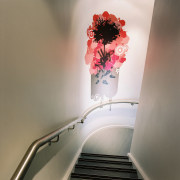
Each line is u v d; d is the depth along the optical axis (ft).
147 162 8.39
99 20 12.94
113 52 14.73
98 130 16.80
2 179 3.44
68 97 9.07
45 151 5.97
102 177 9.33
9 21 3.55
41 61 5.31
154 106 7.80
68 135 9.50
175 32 5.97
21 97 4.13
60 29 7.18
